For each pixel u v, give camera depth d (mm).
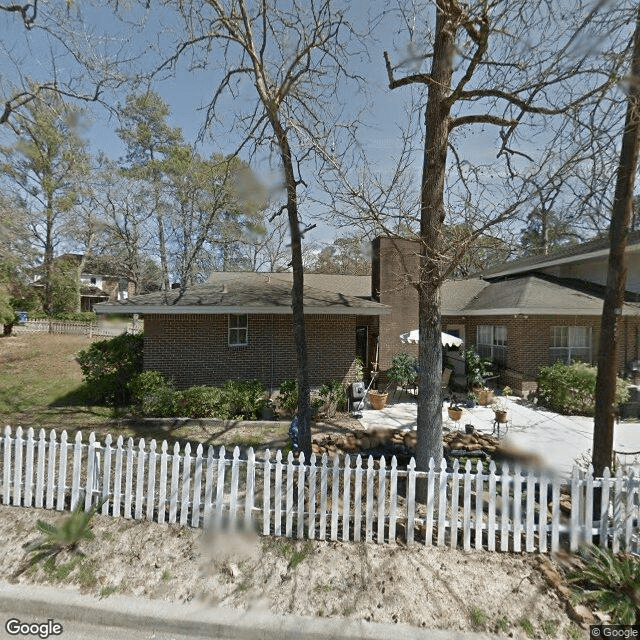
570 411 9672
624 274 4578
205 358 10328
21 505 4250
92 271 40594
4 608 2992
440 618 2871
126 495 4051
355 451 6461
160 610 2898
